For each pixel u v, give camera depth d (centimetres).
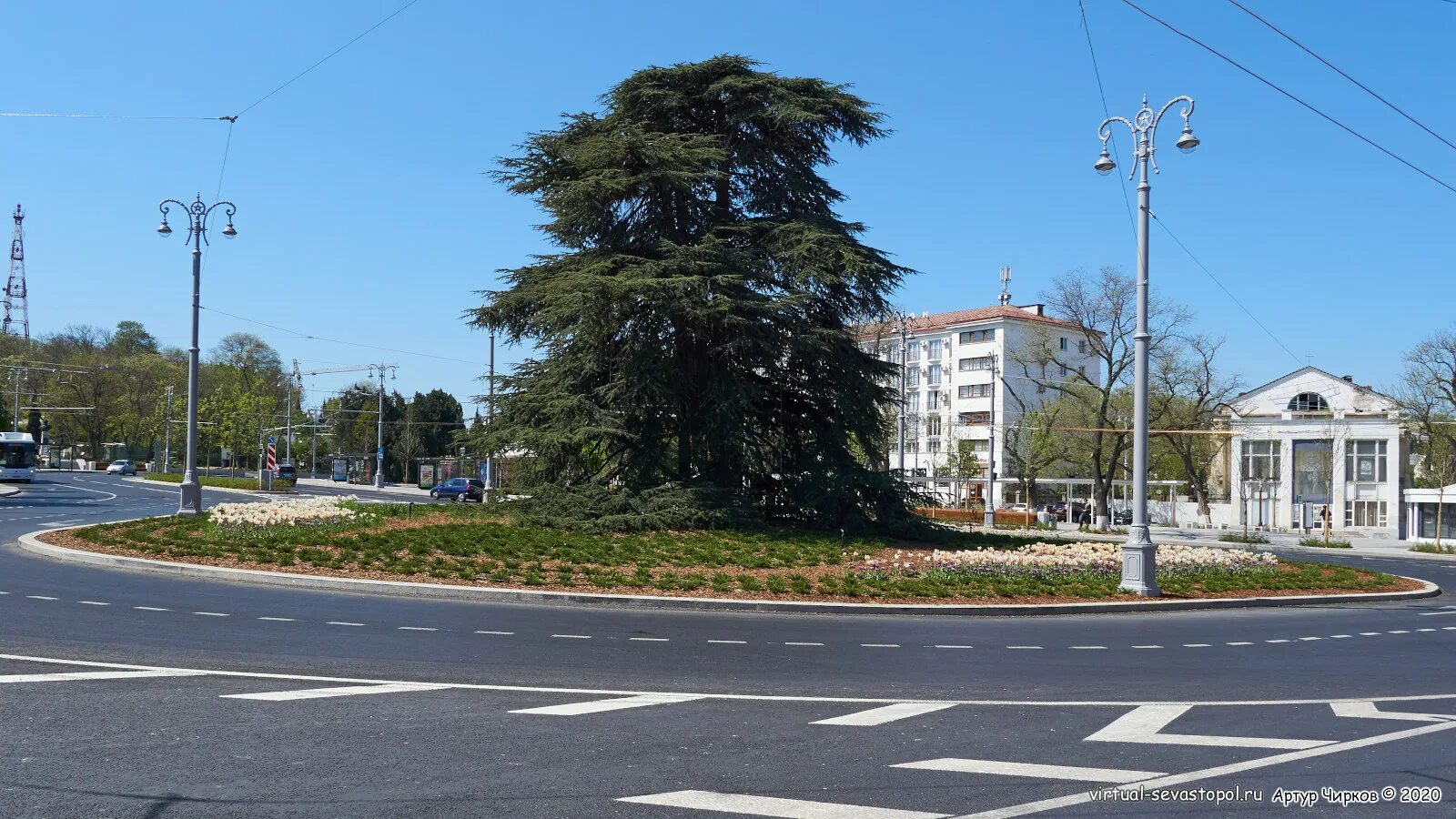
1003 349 9256
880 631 1510
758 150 3177
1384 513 6681
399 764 682
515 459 3200
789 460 3272
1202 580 2273
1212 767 716
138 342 12962
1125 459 7262
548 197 2953
